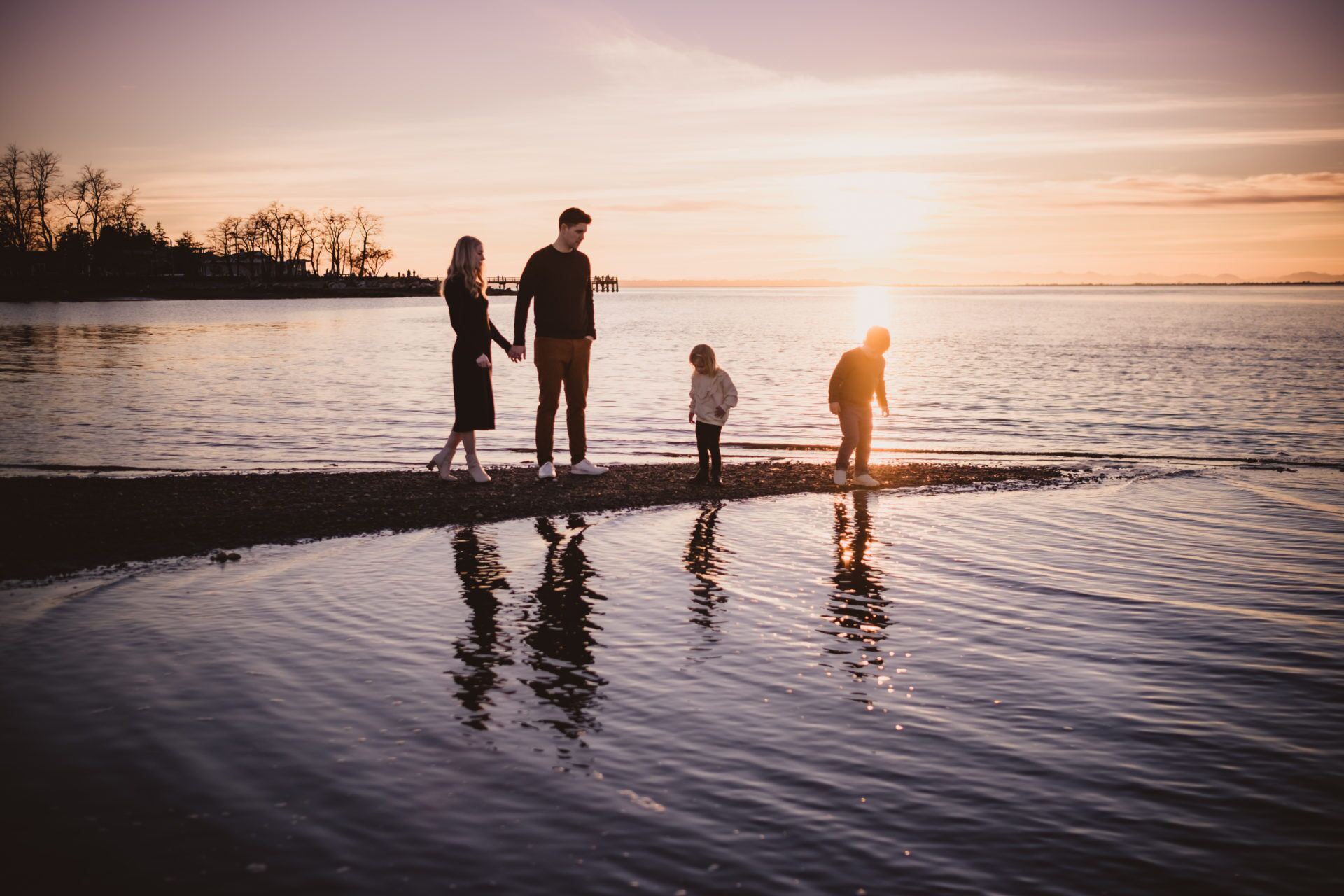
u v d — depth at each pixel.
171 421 19.42
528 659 5.92
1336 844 3.82
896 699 5.32
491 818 3.95
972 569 8.27
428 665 5.81
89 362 34.56
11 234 130.25
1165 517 10.58
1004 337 59.84
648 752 4.60
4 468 14.02
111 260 150.38
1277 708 5.25
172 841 3.75
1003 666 5.88
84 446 16.30
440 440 17.44
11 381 27.39
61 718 4.95
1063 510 11.00
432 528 9.75
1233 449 16.84
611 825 3.89
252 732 4.80
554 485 12.10
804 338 58.47
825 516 10.57
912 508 11.08
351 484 11.99
